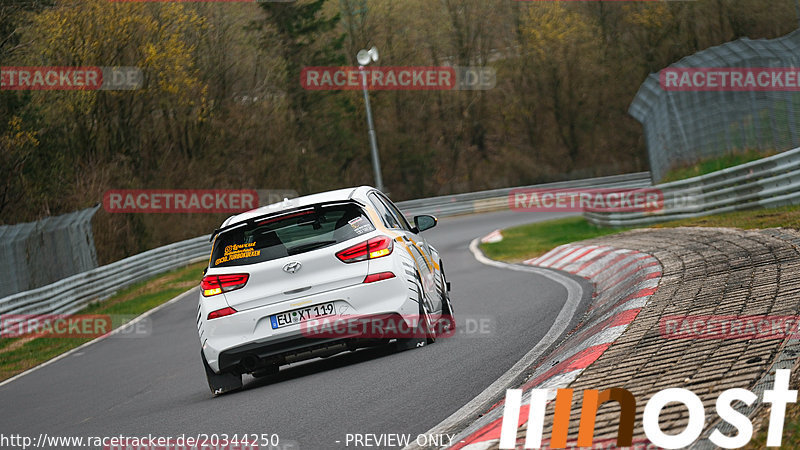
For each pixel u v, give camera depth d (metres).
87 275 90.75
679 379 19.03
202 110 161.25
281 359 29.73
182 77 149.88
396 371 28.22
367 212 30.81
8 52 125.62
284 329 29.38
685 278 33.75
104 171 135.00
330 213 30.62
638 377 19.98
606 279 45.19
